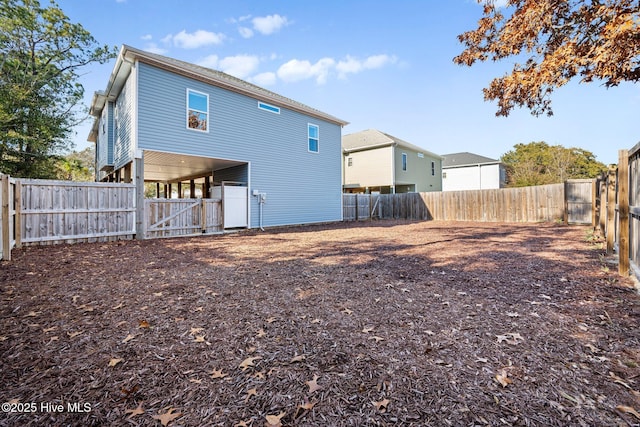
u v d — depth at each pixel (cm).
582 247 625
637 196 403
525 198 1305
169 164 1177
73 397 172
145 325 267
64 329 259
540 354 212
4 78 1235
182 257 576
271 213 1209
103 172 1437
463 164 2833
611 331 244
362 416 155
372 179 2195
